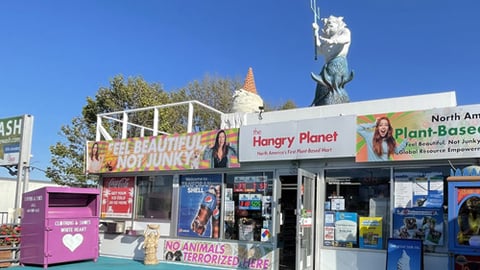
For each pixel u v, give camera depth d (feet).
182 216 37.96
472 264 23.16
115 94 86.84
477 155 25.34
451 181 24.04
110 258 39.91
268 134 33.12
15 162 45.78
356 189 30.42
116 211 41.98
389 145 28.27
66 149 81.25
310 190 31.04
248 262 33.91
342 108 35.86
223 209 35.86
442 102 32.40
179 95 118.52
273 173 33.78
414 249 26.53
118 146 41.60
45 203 34.91
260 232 33.83
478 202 23.27
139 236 39.91
